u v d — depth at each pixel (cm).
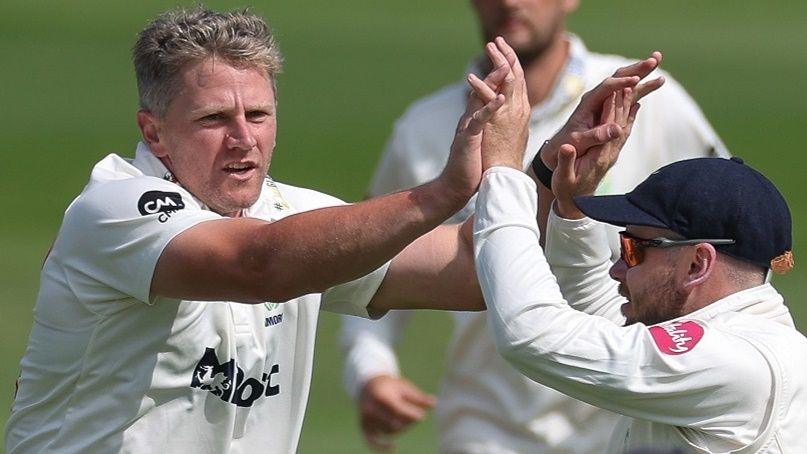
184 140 1462
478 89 1395
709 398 1378
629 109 1502
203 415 1495
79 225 1436
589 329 1403
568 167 1481
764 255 1434
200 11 1492
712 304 1438
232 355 1488
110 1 9206
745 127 6719
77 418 1494
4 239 5000
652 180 1470
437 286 1577
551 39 2202
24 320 4091
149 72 1472
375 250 1343
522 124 1443
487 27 2233
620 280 1522
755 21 8994
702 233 1429
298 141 6359
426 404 2203
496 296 1414
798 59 8106
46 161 6062
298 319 1540
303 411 1584
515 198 1430
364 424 2247
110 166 1505
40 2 9038
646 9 9225
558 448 2128
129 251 1400
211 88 1441
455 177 1352
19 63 7650
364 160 6122
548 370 1407
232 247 1359
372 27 8681
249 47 1450
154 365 1462
